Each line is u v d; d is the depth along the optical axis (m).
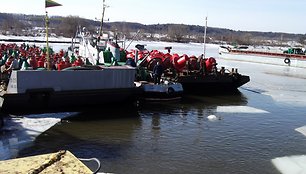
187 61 19.31
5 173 3.30
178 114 13.90
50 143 9.47
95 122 11.89
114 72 13.61
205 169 8.22
